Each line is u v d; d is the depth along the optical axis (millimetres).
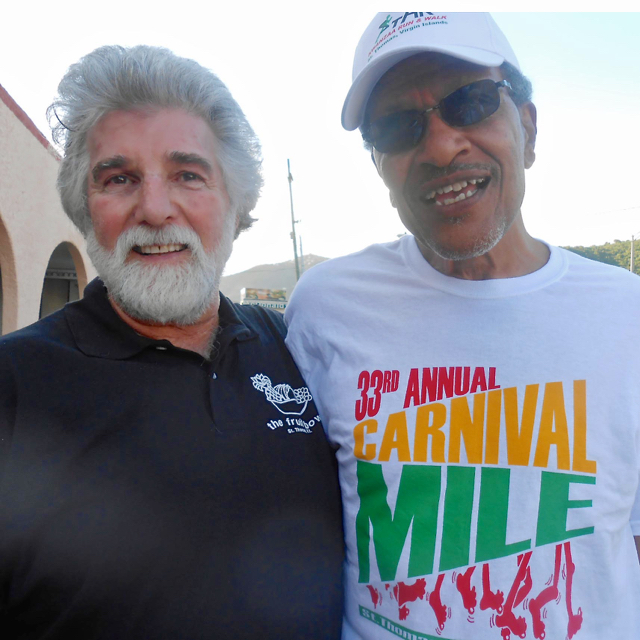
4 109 4809
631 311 1231
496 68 1266
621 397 1159
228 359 1365
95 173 1282
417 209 1311
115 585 996
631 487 1147
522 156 1298
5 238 4988
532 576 1079
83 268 7574
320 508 1266
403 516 1191
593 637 1059
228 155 1432
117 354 1192
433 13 1247
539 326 1232
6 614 1005
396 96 1275
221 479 1133
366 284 1454
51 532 1005
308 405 1412
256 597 1090
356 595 1244
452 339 1271
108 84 1232
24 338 1162
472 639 1073
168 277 1273
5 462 1007
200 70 1358
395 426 1249
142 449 1097
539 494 1123
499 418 1185
